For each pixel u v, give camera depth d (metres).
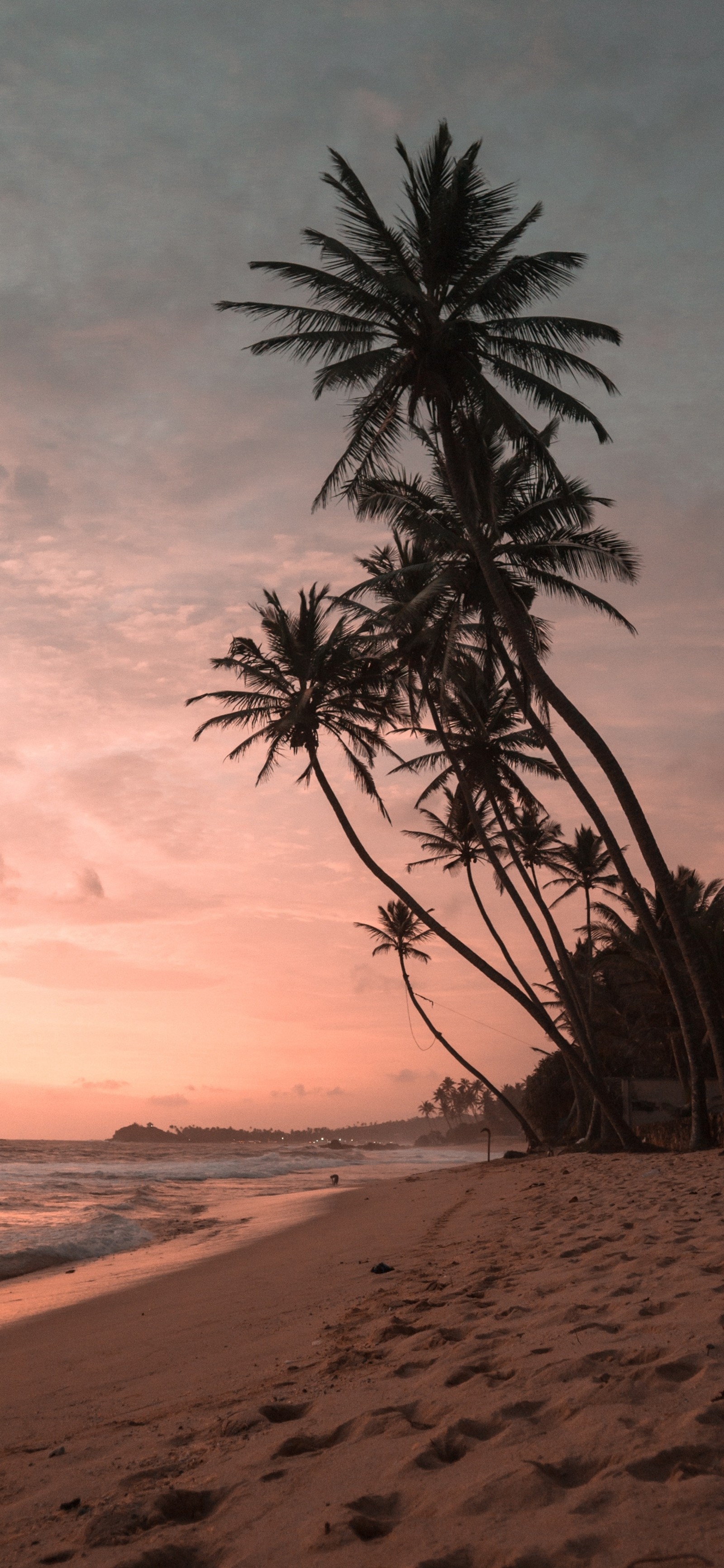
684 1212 8.77
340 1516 2.41
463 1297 6.03
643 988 42.06
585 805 20.36
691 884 38.47
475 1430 2.98
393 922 40.62
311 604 26.84
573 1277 5.84
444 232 18.47
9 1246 16.75
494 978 24.56
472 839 35.50
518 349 19.38
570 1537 2.05
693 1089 20.17
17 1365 7.03
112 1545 2.54
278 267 18.44
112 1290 11.62
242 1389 4.66
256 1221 21.25
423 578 25.81
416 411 19.42
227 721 27.02
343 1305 7.29
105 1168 50.62
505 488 23.11
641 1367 3.27
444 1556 2.09
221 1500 2.79
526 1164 27.09
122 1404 5.08
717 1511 2.06
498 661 25.95
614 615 22.33
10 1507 3.13
